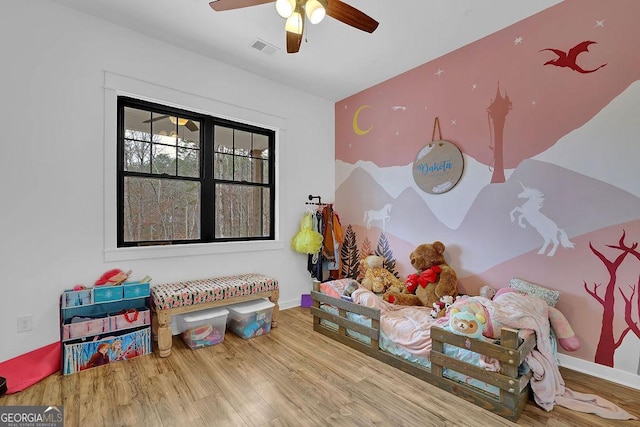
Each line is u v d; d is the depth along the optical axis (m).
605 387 1.96
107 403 1.78
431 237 3.09
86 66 2.37
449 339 1.94
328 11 1.80
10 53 2.08
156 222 2.86
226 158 3.32
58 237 2.25
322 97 4.04
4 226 2.04
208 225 3.14
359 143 3.87
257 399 1.84
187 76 2.88
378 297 2.75
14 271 2.08
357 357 2.41
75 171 2.33
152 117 2.85
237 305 2.93
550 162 2.31
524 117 2.44
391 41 2.73
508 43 2.52
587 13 2.13
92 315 2.35
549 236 2.31
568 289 2.22
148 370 2.17
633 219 1.97
